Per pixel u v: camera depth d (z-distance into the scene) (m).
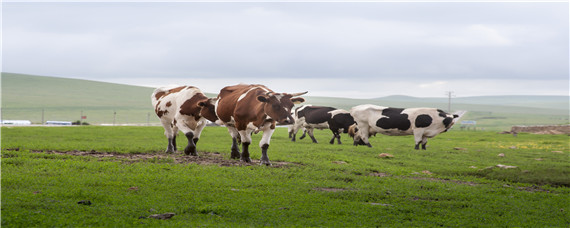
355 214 11.38
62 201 11.23
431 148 32.81
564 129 57.59
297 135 45.84
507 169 20.03
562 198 14.55
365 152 27.56
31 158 18.19
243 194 12.98
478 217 11.70
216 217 10.66
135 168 16.53
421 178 18.02
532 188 16.72
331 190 14.39
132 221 9.91
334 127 35.19
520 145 37.78
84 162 17.50
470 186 16.05
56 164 16.69
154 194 12.57
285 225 10.20
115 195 12.15
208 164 18.38
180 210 11.09
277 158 21.61
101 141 30.72
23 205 10.65
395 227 10.50
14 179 13.36
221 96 20.03
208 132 43.28
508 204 13.32
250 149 26.06
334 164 20.44
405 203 12.85
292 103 17.69
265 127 18.70
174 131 22.78
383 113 32.00
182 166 17.48
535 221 11.51
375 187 14.98
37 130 40.50
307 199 12.75
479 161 24.97
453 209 12.48
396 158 24.88
